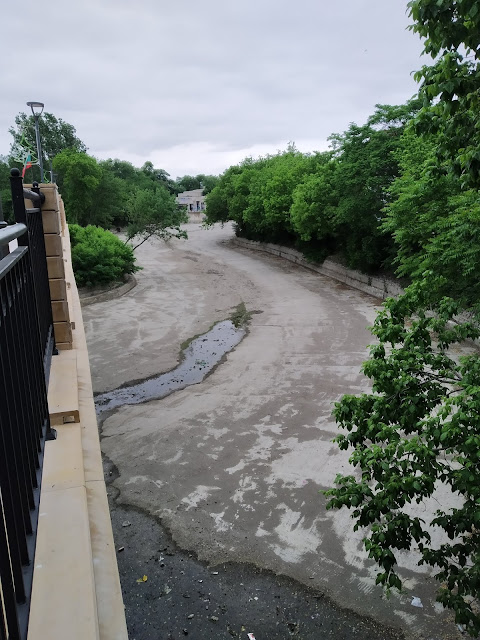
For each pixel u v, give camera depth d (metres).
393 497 3.57
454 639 4.87
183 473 8.08
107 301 22.11
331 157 26.14
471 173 4.61
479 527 3.69
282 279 25.73
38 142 18.48
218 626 5.19
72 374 4.08
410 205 13.34
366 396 4.47
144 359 14.04
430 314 14.68
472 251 9.82
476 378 4.18
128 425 9.94
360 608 5.32
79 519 2.41
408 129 5.58
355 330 15.81
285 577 5.81
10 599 1.42
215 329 17.16
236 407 10.51
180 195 83.69
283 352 14.04
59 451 3.06
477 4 3.78
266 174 34.94
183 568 6.03
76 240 25.06
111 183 44.16
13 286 2.13
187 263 32.97
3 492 1.59
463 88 4.40
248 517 6.90
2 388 1.71
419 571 5.75
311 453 8.47
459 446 3.56
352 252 22.56
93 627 1.79
